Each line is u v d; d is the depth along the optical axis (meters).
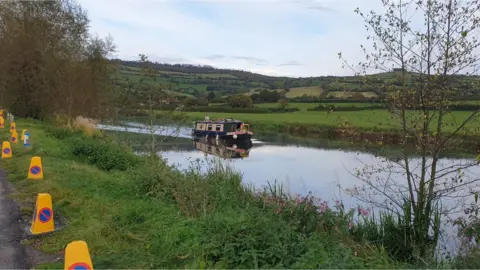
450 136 6.53
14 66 28.41
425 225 6.75
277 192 10.02
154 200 7.94
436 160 6.75
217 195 8.19
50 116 28.95
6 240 5.62
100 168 12.12
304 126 42.34
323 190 12.14
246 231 5.44
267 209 7.35
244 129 34.16
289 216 6.83
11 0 29.72
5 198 7.82
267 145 29.61
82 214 6.80
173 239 5.48
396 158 7.64
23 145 16.03
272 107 69.62
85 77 25.28
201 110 68.44
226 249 4.98
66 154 13.62
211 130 34.69
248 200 8.27
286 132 41.75
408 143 7.18
